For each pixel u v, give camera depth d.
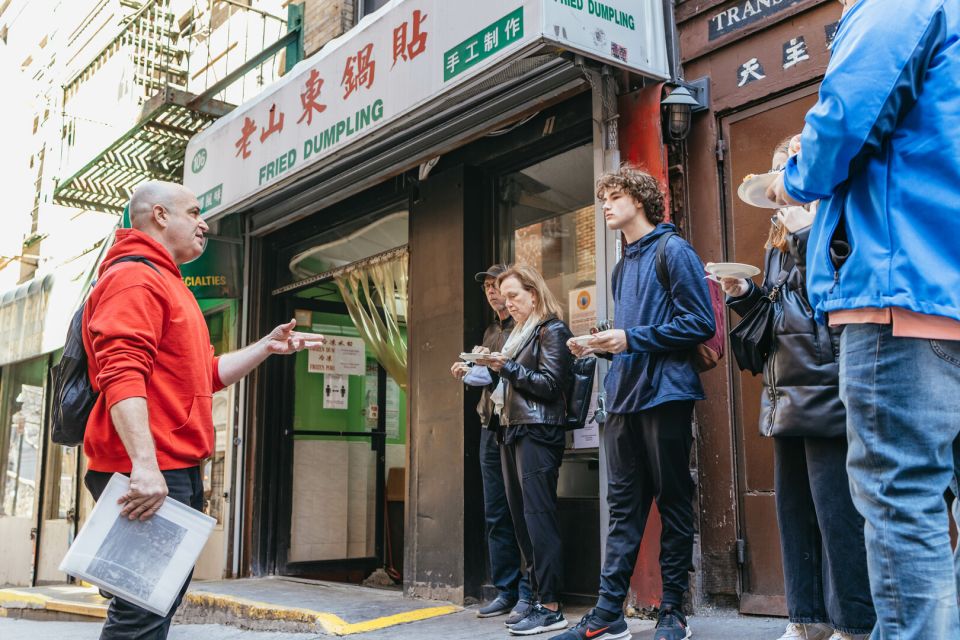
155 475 2.15
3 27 13.63
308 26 7.13
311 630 4.56
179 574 2.17
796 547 2.99
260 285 7.03
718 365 4.05
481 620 4.39
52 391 9.45
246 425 6.84
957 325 1.63
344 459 7.10
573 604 4.57
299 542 6.77
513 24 3.87
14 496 10.09
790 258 3.00
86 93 9.99
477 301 5.23
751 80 4.08
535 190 5.08
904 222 1.68
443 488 5.06
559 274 4.87
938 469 1.66
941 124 1.68
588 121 4.63
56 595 7.42
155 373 2.32
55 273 9.48
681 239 3.42
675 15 4.42
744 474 3.94
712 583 3.97
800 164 1.81
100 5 10.34
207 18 8.62
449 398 5.11
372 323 6.28
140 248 2.42
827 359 2.76
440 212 5.40
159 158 7.70
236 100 7.86
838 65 1.72
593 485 4.58
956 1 1.76
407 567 5.24
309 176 6.10
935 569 1.62
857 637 2.69
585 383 4.06
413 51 4.53
